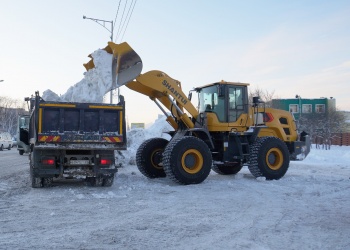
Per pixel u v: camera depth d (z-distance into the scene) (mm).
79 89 10445
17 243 4609
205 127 11016
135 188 9305
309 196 8312
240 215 6316
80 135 8852
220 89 11164
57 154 9023
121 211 6555
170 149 9922
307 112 51750
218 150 11602
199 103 12289
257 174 11148
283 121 12812
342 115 48719
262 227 5508
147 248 4461
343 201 7719
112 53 10398
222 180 11078
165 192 8695
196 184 10055
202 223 5723
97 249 4406
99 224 5617
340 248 4512
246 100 11688
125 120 9227
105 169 9117
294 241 4785
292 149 12773
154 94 11234
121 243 4656
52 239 4801
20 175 12500
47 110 8836
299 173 13570
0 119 80688
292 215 6336
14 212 6418
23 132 12312
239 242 4727
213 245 4598
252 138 11406
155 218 6035
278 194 8555
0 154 29000
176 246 4551
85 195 8156
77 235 5000
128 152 17250
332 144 39406
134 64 10055
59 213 6352
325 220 5973
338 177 12094
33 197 7918
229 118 11273
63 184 10016
